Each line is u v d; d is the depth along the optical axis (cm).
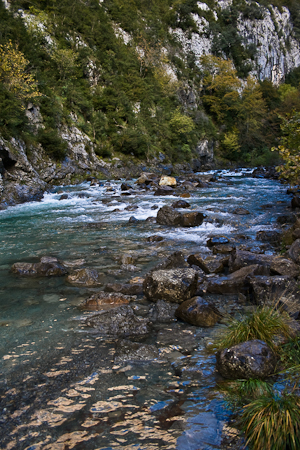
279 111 6116
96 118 3186
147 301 468
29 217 1214
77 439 226
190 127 4297
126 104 3694
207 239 819
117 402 262
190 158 4206
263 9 8800
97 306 451
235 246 713
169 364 313
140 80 4231
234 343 324
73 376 297
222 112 5719
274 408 228
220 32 7075
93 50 3881
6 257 703
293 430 209
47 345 351
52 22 3459
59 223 1085
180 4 6444
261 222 1002
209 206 1335
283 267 508
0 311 439
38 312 434
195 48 6481
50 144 2311
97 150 2934
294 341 319
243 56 7506
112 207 1409
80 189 2094
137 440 223
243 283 492
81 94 3127
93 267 620
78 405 259
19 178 1828
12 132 1930
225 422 236
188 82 5634
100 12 4572
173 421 240
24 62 2236
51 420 244
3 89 2027
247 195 1667
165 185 1877
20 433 232
